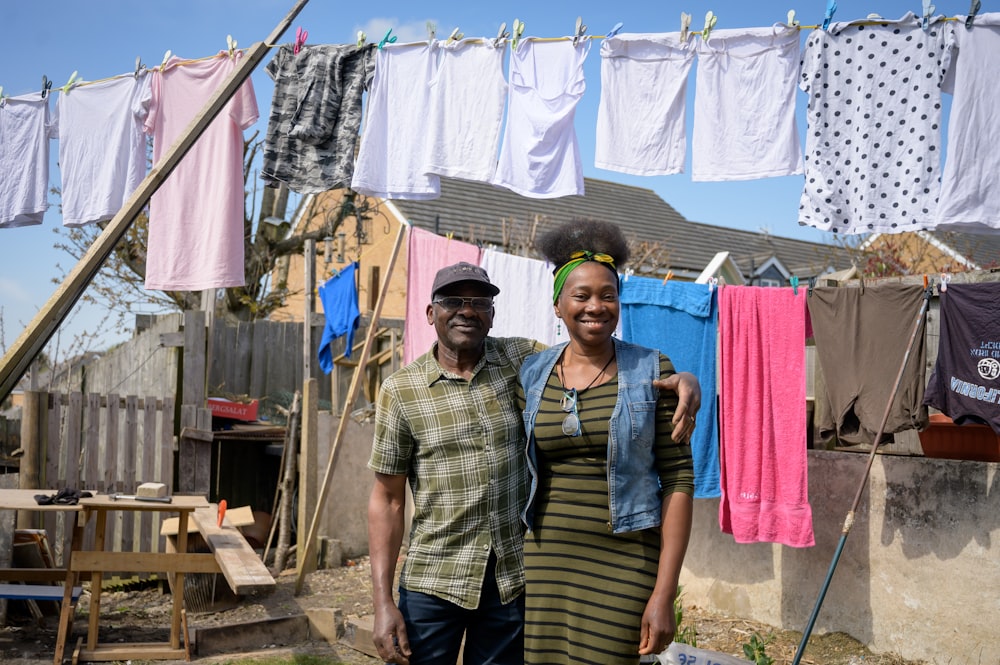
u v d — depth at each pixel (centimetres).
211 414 753
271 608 663
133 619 640
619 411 259
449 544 295
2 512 616
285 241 1395
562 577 262
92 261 260
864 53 425
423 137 507
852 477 561
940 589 512
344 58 517
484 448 298
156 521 735
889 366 510
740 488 562
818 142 432
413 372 312
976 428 509
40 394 698
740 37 447
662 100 465
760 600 608
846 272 1227
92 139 568
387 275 717
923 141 415
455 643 297
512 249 1619
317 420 788
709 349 578
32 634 593
